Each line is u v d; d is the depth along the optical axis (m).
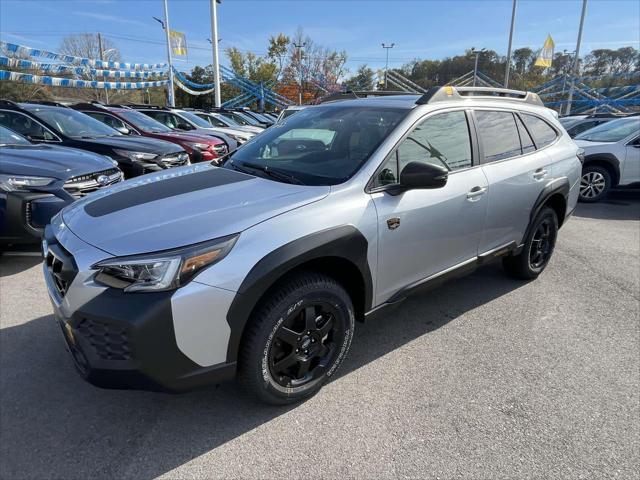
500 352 3.09
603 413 2.48
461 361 2.97
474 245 3.37
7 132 5.68
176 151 7.24
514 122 3.77
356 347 3.14
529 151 3.85
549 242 4.36
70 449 2.17
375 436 2.29
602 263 4.90
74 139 6.88
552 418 2.44
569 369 2.90
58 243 2.27
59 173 4.41
